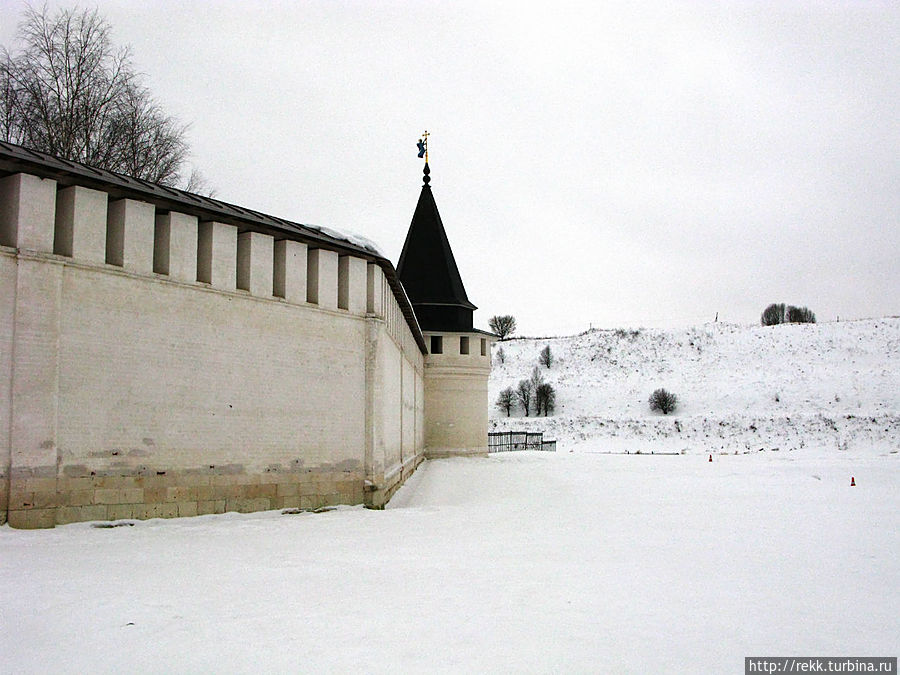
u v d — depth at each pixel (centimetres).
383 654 609
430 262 3938
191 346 1477
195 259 1498
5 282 1188
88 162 2800
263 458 1619
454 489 2431
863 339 8369
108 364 1327
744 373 7969
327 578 904
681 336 9400
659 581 920
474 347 3884
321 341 1792
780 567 1032
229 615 718
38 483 1209
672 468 3197
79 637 643
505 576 936
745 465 3325
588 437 6375
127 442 1350
